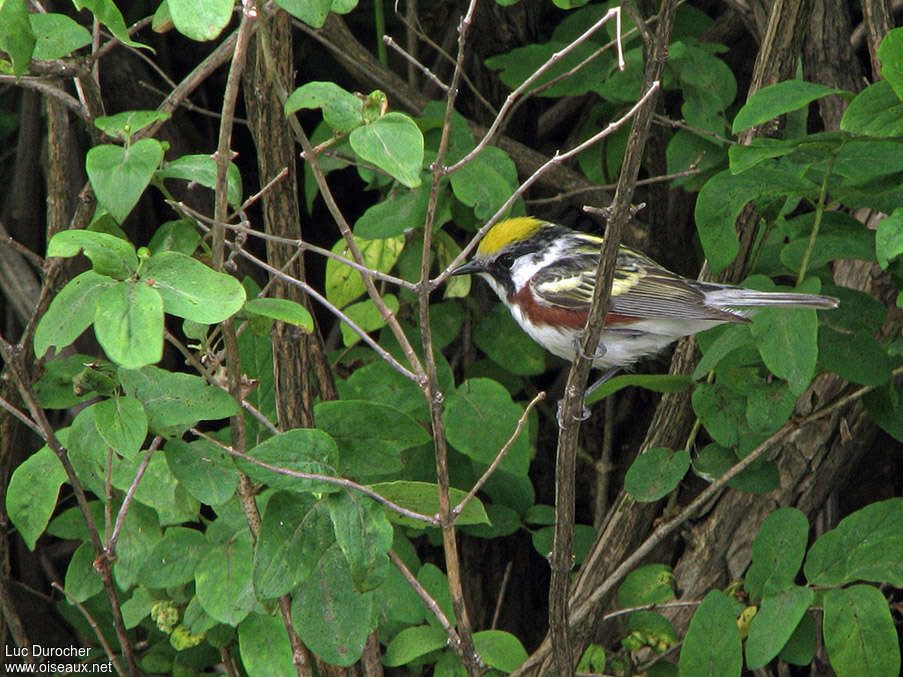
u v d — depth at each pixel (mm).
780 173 7836
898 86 6637
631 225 11438
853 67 9648
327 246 12711
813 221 8453
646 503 8922
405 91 11156
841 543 8133
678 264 11391
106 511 7758
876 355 7996
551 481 11844
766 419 8188
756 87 8578
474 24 11055
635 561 8859
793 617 7859
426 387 6441
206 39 5172
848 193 8016
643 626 9250
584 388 6789
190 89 8195
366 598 6906
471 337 11117
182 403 6793
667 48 6324
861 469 10547
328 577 6949
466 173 9023
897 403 8562
